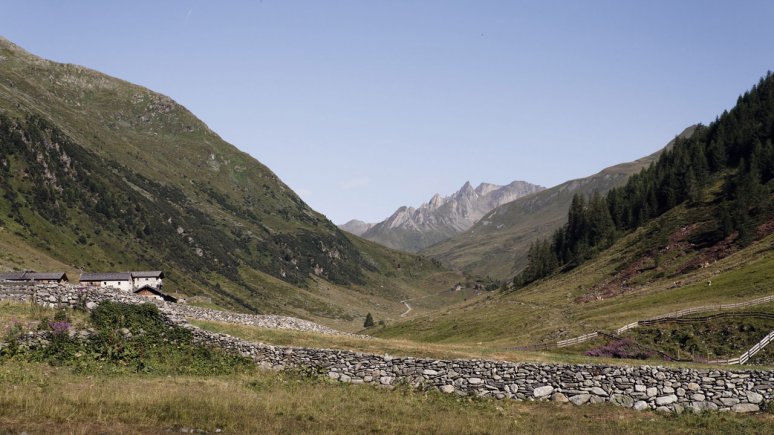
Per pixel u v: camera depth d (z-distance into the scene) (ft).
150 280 528.22
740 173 562.66
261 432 91.66
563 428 109.09
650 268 495.00
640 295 407.23
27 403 88.89
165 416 92.73
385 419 106.93
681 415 120.06
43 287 137.39
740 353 231.09
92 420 87.51
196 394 106.32
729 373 125.80
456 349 159.94
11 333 121.29
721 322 258.57
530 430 106.52
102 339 127.44
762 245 419.95
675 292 369.30
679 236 533.96
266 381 127.85
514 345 304.71
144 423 89.35
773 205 493.36
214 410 98.02
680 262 475.72
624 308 368.07
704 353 238.89
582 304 440.04
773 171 563.89
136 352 127.95
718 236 486.79
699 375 126.41
